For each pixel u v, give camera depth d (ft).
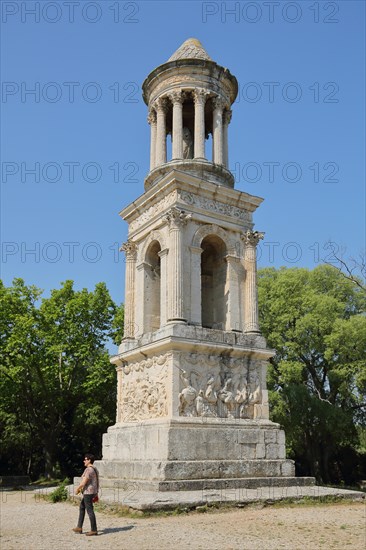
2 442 193.16
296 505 76.89
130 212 114.73
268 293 172.14
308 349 163.84
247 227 109.09
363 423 169.89
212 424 88.79
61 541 53.01
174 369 89.40
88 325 174.19
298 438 161.58
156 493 74.18
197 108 113.50
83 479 57.77
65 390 173.99
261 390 97.45
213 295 108.78
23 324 157.38
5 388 159.94
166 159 115.65
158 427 85.97
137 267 111.24
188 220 100.99
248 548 49.16
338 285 172.04
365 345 154.40
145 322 106.32
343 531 57.93
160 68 116.57
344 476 187.01
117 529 58.65
